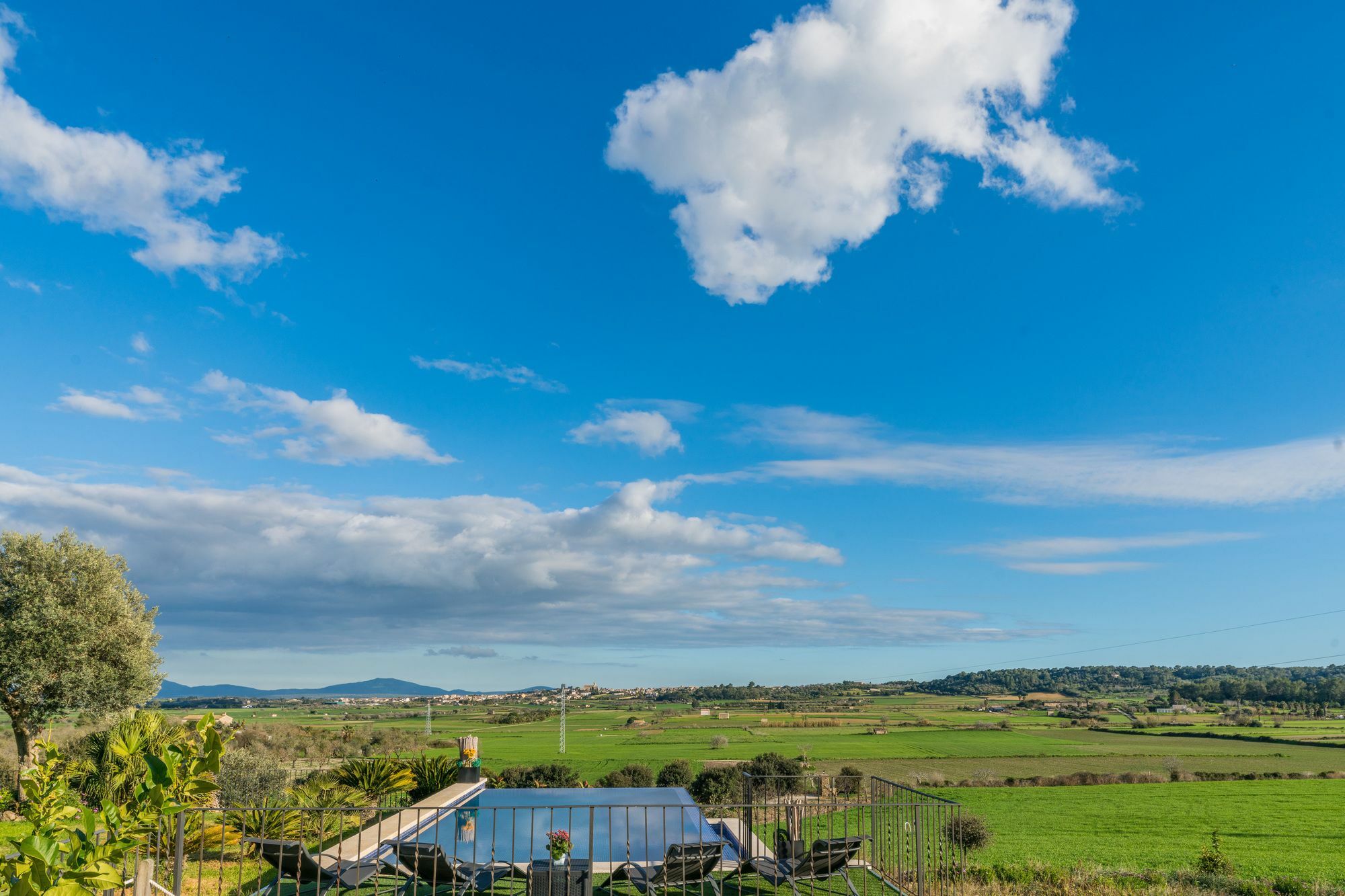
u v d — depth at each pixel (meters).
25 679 23.92
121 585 27.56
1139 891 18.38
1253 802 59.19
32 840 2.97
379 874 10.33
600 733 128.50
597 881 11.23
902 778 69.81
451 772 19.05
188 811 9.12
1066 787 67.75
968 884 13.87
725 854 12.39
